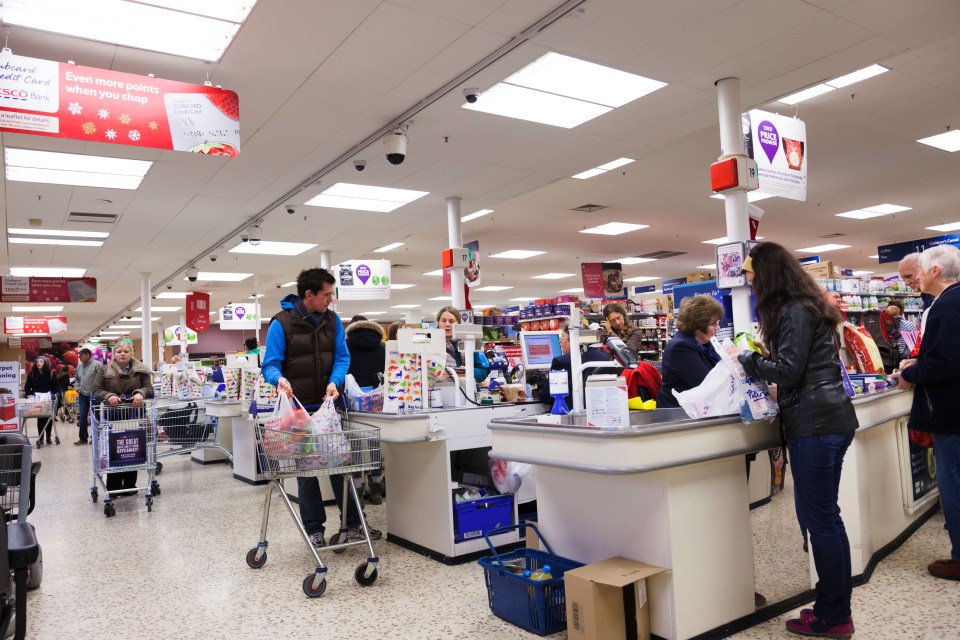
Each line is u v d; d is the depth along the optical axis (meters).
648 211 11.74
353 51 4.70
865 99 6.83
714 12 4.36
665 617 2.53
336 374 4.08
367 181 7.95
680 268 19.56
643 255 16.91
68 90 3.99
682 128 6.63
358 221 10.06
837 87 6.50
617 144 7.05
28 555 2.58
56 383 12.34
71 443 11.66
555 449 2.62
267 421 3.49
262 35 4.39
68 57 4.57
